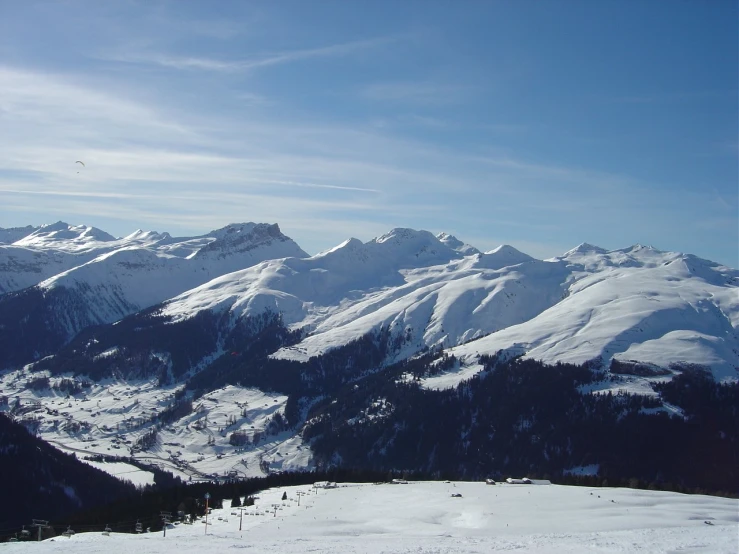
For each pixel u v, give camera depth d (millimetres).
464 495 169750
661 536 100750
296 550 95375
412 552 91188
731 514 140250
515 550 90938
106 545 106188
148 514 167750
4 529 184250
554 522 132625
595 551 88500
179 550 97875
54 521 176875
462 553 89312
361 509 158125
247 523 146625
